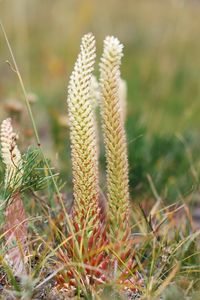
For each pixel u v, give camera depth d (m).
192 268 3.00
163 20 11.73
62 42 9.71
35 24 10.95
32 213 3.33
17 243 2.83
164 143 5.01
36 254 3.02
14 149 2.90
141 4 12.43
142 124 5.33
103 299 2.62
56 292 2.79
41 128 6.47
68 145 4.91
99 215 2.81
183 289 2.84
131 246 2.93
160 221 3.33
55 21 10.32
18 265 2.88
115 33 10.86
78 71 2.64
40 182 2.94
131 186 4.15
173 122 6.72
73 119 2.69
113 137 2.75
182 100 7.75
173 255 3.00
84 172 2.74
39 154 3.20
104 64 2.67
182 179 4.46
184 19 9.09
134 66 9.34
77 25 9.40
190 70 8.85
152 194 4.16
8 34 8.27
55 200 3.40
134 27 11.48
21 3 7.66
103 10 10.04
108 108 2.72
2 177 3.16
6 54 8.08
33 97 4.96
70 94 2.67
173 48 9.28
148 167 4.45
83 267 2.71
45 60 9.59
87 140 2.71
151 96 7.83
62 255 2.82
